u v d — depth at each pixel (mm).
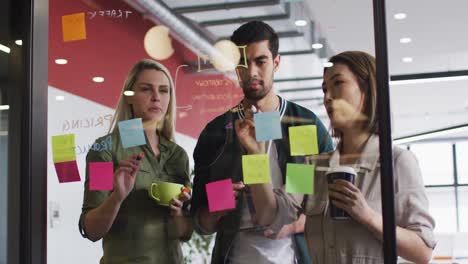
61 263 1956
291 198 1848
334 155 1825
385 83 1810
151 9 2014
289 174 1858
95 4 2051
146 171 1984
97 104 2027
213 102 1965
